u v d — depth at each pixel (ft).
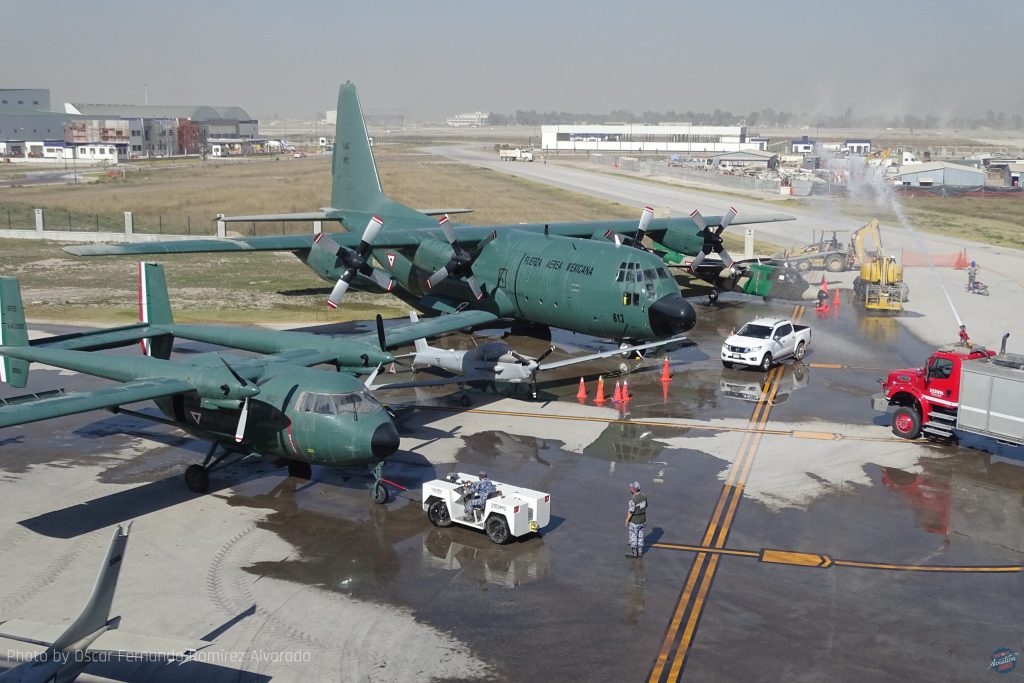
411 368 121.19
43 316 159.22
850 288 199.72
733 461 92.89
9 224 283.38
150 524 77.00
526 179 501.97
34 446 96.63
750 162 571.28
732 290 180.75
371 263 150.71
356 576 67.72
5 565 69.15
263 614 61.98
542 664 56.03
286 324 156.25
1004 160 536.83
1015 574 68.33
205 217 313.53
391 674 54.95
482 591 65.41
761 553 71.72
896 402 101.76
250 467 91.25
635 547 70.28
